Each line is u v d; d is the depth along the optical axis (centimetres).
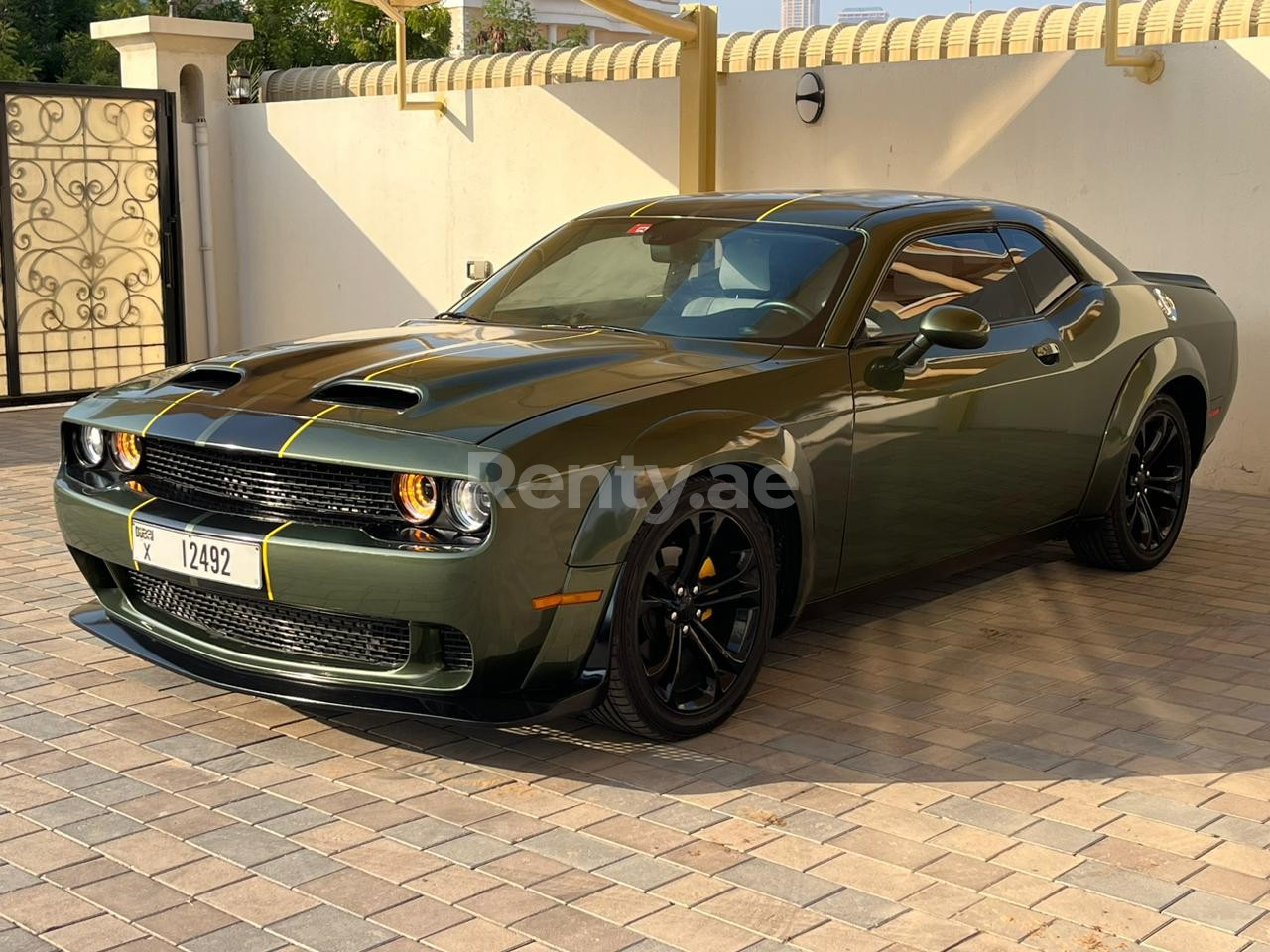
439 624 356
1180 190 764
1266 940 293
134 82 1180
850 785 372
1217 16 823
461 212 1083
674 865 325
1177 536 609
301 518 376
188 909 303
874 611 538
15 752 392
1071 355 520
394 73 1196
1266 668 471
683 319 454
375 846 335
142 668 464
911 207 498
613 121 986
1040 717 424
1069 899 309
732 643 413
